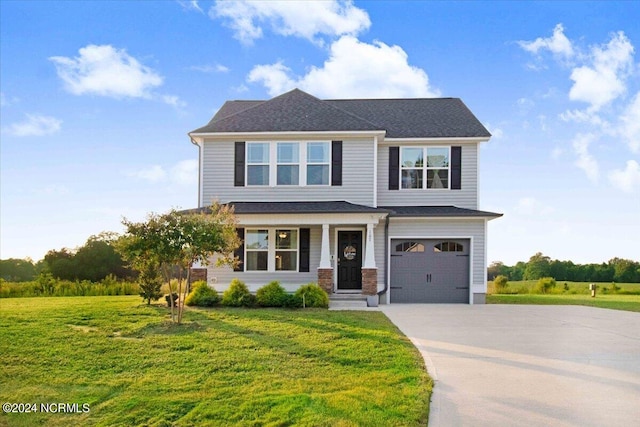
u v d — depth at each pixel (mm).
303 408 5129
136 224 10609
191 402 5480
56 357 7602
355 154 17281
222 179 17375
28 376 6664
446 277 17141
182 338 8984
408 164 18281
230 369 6879
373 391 5738
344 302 15305
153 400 5566
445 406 5305
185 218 10789
